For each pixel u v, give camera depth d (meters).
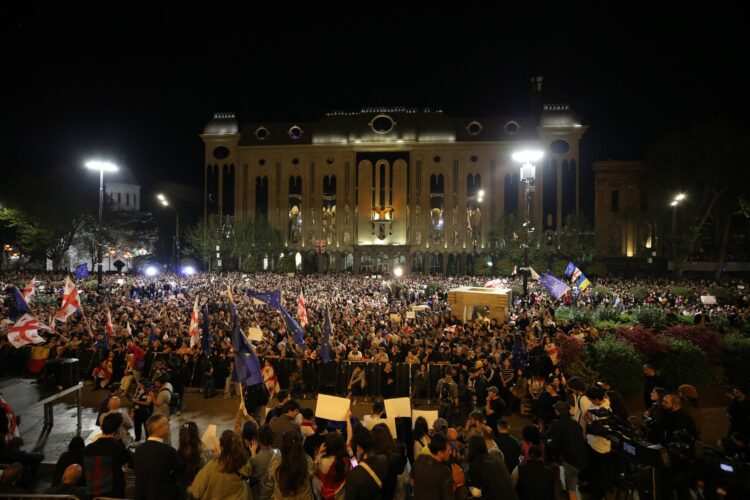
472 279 52.09
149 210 91.31
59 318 16.59
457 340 18.36
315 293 36.94
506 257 67.19
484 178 75.06
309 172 77.81
